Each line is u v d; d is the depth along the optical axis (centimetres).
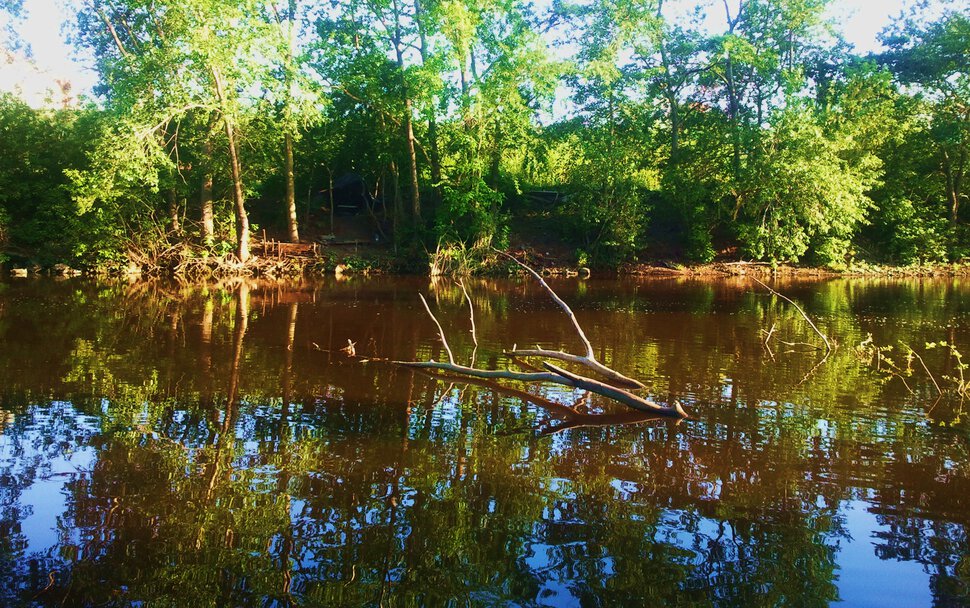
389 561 390
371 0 2884
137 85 2311
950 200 3278
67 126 2900
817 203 2734
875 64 2998
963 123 3023
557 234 3294
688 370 903
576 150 3200
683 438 616
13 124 2767
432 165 3144
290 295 1903
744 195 3000
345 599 350
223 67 2331
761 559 397
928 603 353
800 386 812
